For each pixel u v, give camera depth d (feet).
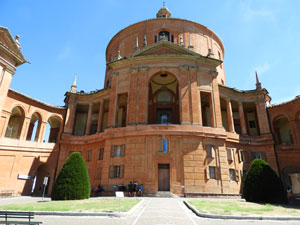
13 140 85.87
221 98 101.40
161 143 75.00
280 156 92.68
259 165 56.29
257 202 51.83
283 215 32.19
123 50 117.60
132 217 31.76
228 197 70.95
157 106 104.58
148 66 87.81
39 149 94.32
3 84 71.56
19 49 76.95
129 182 72.28
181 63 88.12
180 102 81.51
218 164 75.87
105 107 114.42
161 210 38.27
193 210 37.91
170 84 103.81
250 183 54.85
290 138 107.04
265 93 102.63
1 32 71.77
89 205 41.98
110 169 77.30
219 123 82.17
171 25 114.52
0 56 71.36
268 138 95.09
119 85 89.81
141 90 84.48
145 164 73.20
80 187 56.85
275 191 51.85
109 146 81.20
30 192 88.79
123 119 106.01
